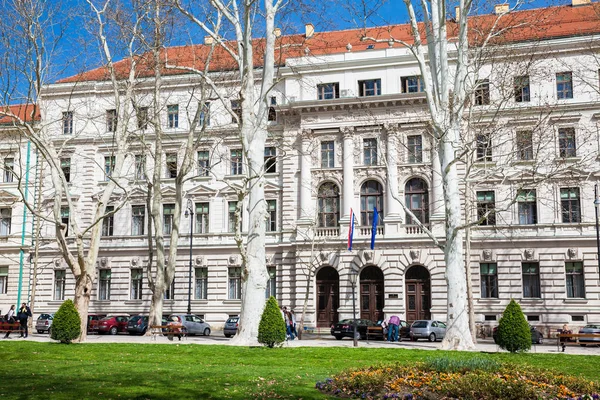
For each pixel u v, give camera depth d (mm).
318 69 52906
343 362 23172
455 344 29547
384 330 40344
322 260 50250
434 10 32750
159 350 26656
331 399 14789
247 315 30031
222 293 53375
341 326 41500
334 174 52000
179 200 40281
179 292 54219
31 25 30734
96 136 56656
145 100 53469
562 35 48625
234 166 55125
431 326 41000
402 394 15109
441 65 31656
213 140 54875
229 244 53562
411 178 50656
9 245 57656
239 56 33875
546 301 46844
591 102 47000
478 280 48406
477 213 48625
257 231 31047
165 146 55562
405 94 50125
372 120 51406
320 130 52562
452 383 15344
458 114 31953
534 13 49875
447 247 30922
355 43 55938
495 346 33688
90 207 56406
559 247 47219
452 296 30250
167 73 55906
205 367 20672
